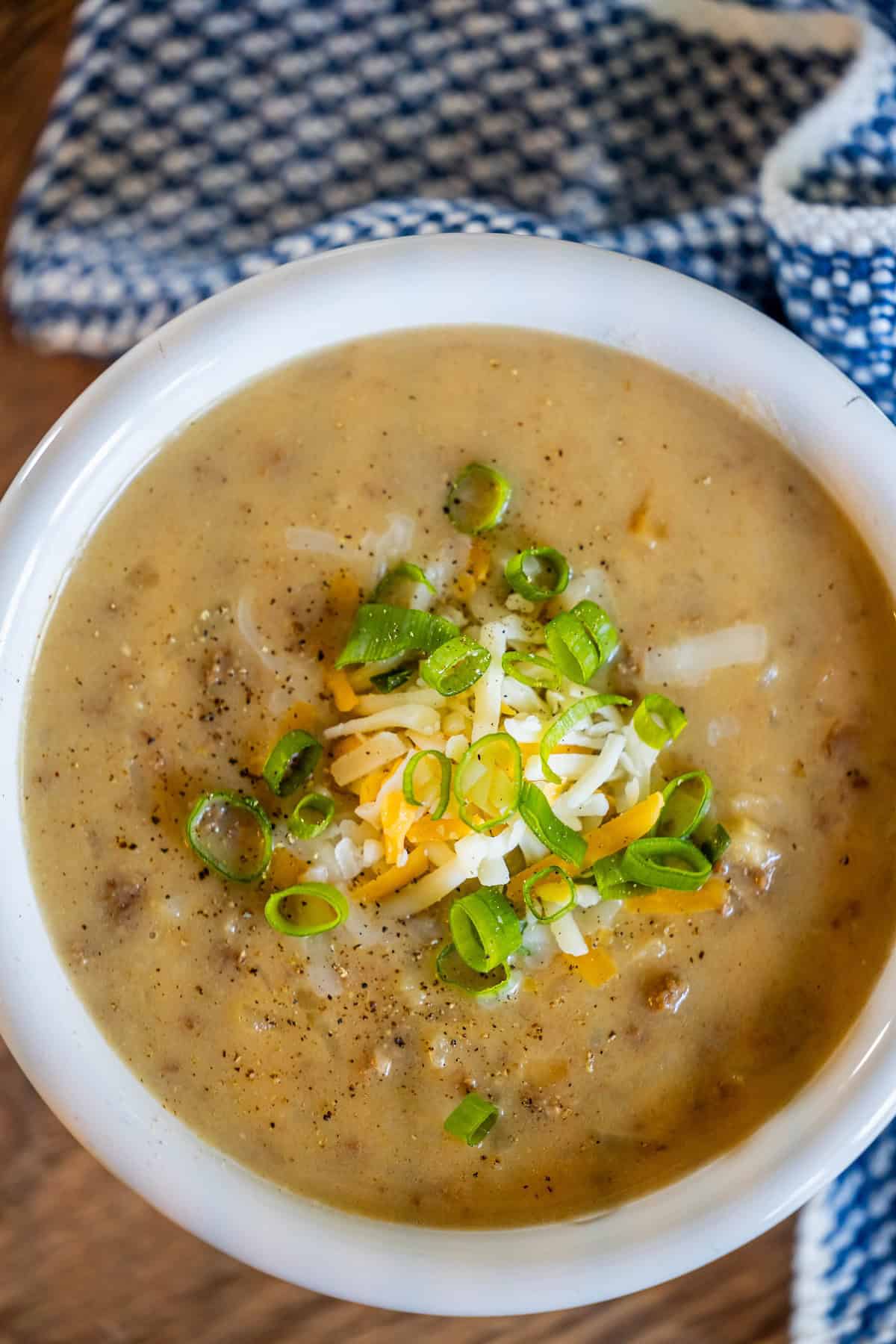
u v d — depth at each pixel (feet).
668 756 1.16
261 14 1.31
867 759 1.16
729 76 1.31
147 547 1.16
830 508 1.16
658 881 1.13
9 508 1.14
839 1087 1.15
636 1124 1.16
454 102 1.31
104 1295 1.28
